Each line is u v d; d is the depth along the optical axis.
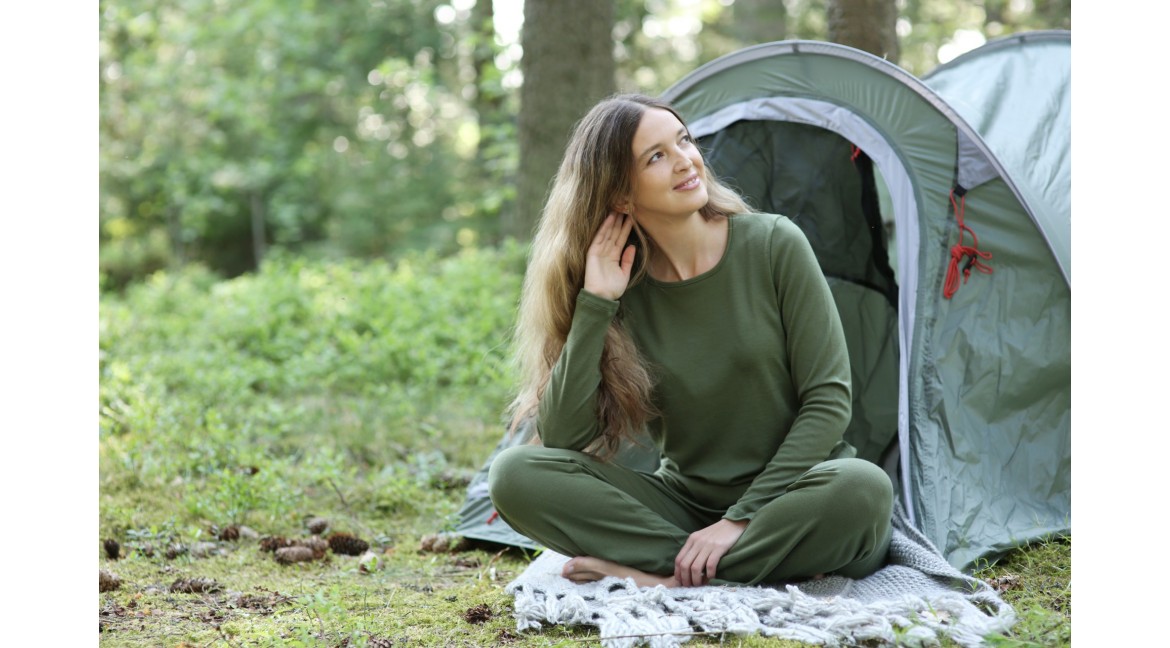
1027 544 2.76
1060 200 3.13
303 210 14.41
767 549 2.37
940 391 2.90
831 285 3.37
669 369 2.57
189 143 13.91
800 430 2.44
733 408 2.56
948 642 2.09
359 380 5.54
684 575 2.42
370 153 14.51
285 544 3.12
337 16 13.36
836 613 2.20
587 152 2.54
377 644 2.17
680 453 2.65
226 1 12.76
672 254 2.56
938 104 3.00
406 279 7.59
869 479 2.32
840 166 3.30
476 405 5.07
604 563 2.47
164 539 3.08
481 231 14.05
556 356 2.70
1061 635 2.11
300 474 3.77
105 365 5.45
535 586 2.47
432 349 5.82
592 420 2.56
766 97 3.28
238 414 4.71
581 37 6.19
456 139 14.86
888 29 4.85
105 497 3.52
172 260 14.64
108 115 13.46
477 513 3.31
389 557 3.08
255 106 13.41
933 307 2.97
